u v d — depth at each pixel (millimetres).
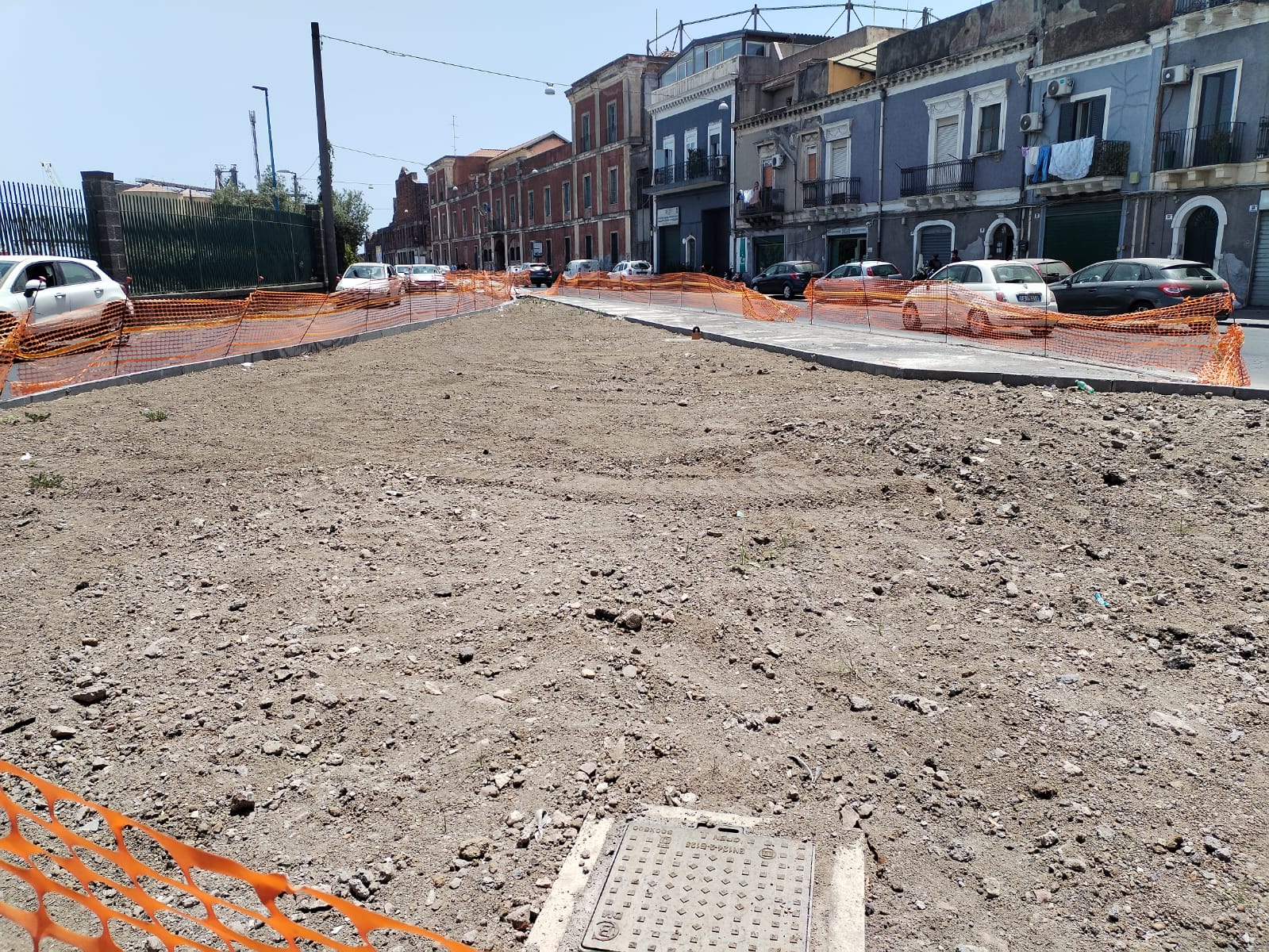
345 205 48906
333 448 7605
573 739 3475
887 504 5820
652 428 8008
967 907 2682
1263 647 3973
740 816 3062
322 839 3012
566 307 24500
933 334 15312
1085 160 25719
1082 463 6113
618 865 2818
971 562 4914
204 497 6301
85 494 6406
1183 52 23578
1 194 18078
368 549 5258
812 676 3887
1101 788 3164
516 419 8594
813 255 39312
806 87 38656
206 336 16375
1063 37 26859
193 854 1987
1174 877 2770
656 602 4531
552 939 2539
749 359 11711
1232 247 23094
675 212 49812
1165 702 3641
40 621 4469
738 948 2475
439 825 3055
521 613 4422
